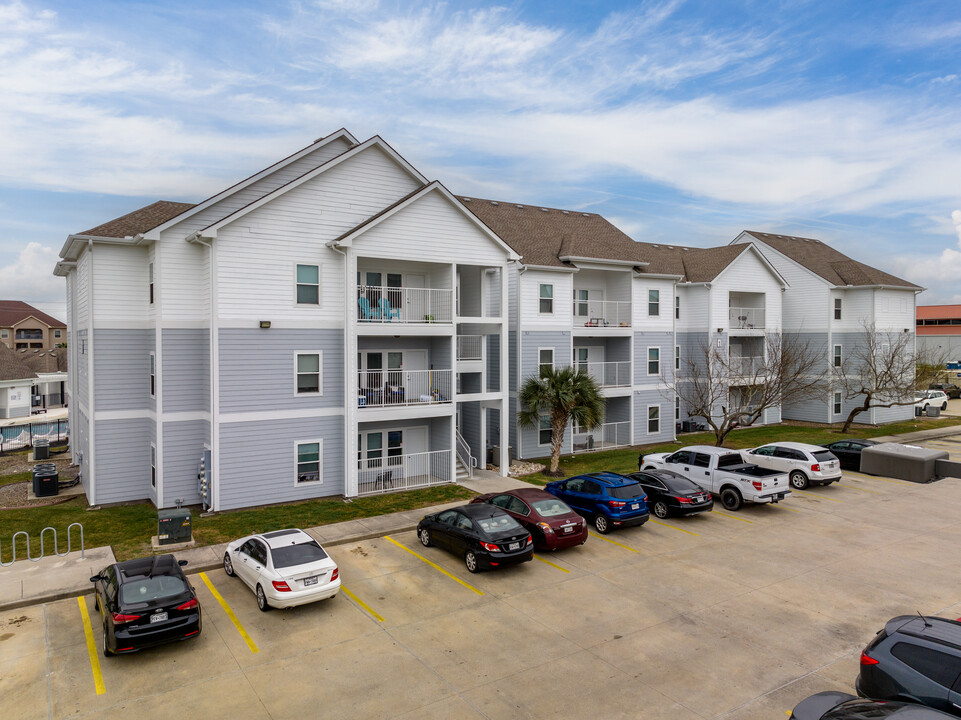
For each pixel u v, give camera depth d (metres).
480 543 13.59
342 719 8.56
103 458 19.56
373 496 20.36
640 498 17.03
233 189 19.50
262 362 19.09
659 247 38.12
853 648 10.55
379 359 22.81
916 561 14.79
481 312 23.20
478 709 8.77
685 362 35.06
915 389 36.25
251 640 10.80
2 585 12.88
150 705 8.88
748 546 15.88
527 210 32.12
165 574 10.54
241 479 18.88
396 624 11.44
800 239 44.69
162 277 18.75
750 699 9.00
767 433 34.53
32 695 9.12
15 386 42.06
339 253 20.17
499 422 25.25
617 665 9.98
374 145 20.69
